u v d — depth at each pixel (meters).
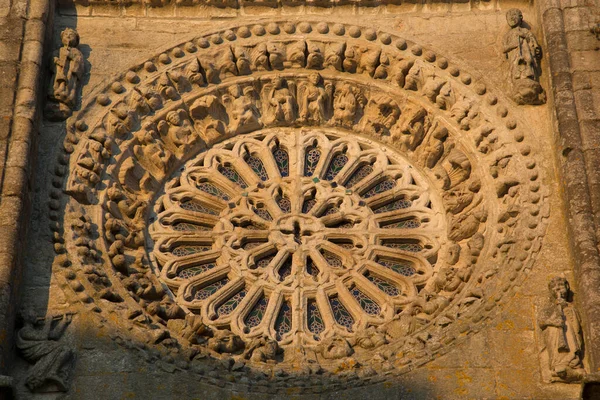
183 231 29.11
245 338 27.22
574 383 25.47
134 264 28.06
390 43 30.81
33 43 29.27
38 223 27.59
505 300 26.66
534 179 28.44
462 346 26.09
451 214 29.17
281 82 30.86
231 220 29.39
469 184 29.16
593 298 25.94
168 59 30.50
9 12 29.75
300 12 31.23
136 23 30.94
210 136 30.45
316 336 27.47
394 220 29.61
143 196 29.36
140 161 29.62
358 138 30.88
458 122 29.78
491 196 28.73
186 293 28.03
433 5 31.17
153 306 26.80
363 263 28.64
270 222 29.36
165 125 30.05
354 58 30.80
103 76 30.00
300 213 29.53
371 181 30.16
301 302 27.98
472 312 26.62
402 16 31.11
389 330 27.00
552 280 26.55
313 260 28.89
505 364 25.81
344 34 30.97
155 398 25.38
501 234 27.98
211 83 30.66
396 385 25.64
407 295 28.08
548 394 25.38
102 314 26.42
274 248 29.03
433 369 25.83
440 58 30.44
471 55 30.53
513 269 27.08
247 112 30.62
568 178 27.69
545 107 29.59
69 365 25.72
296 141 30.72
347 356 26.48
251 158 30.73
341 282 28.33
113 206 28.56
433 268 28.59
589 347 25.55
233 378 25.77
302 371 26.02
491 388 25.50
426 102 30.33
